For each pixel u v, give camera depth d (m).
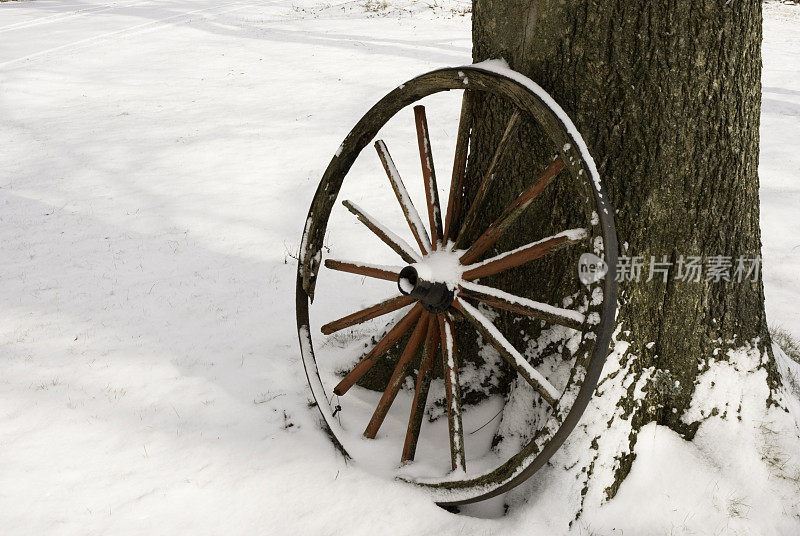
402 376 3.02
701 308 2.88
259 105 12.16
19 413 3.41
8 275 5.51
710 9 2.52
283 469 2.95
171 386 3.66
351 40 18.95
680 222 2.76
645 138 2.65
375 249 6.08
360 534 2.60
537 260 2.95
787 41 17.89
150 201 7.52
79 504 2.75
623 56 2.59
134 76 15.10
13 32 21.34
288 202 7.45
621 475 2.79
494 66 2.52
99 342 4.25
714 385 2.95
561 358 2.90
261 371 3.80
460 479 2.64
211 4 28.17
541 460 2.35
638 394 2.88
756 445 2.91
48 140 10.19
